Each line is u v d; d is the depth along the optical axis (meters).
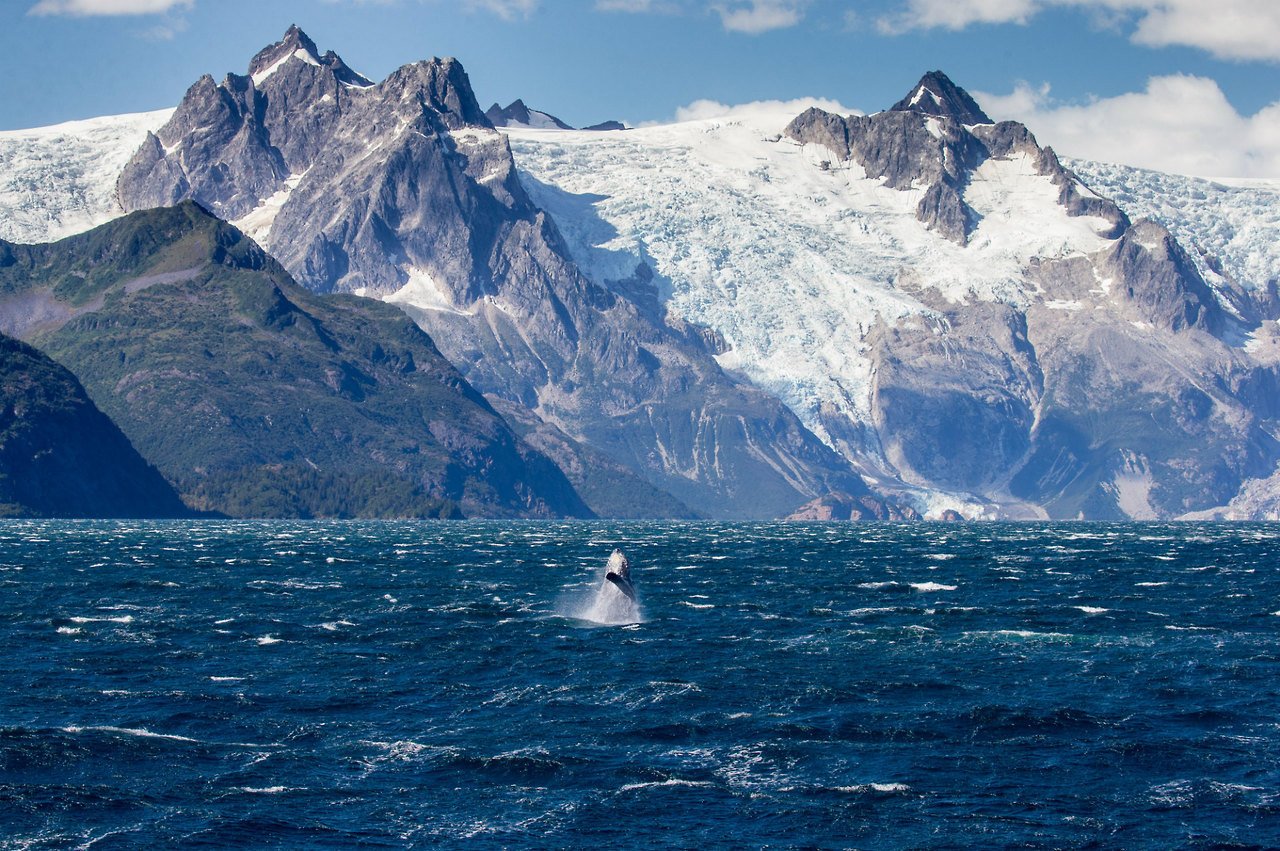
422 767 154.12
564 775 151.38
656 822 137.62
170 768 153.00
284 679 199.25
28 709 178.25
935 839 133.38
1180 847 131.12
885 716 174.88
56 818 137.62
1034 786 147.88
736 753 159.38
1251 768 153.38
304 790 146.25
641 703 182.38
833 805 142.12
